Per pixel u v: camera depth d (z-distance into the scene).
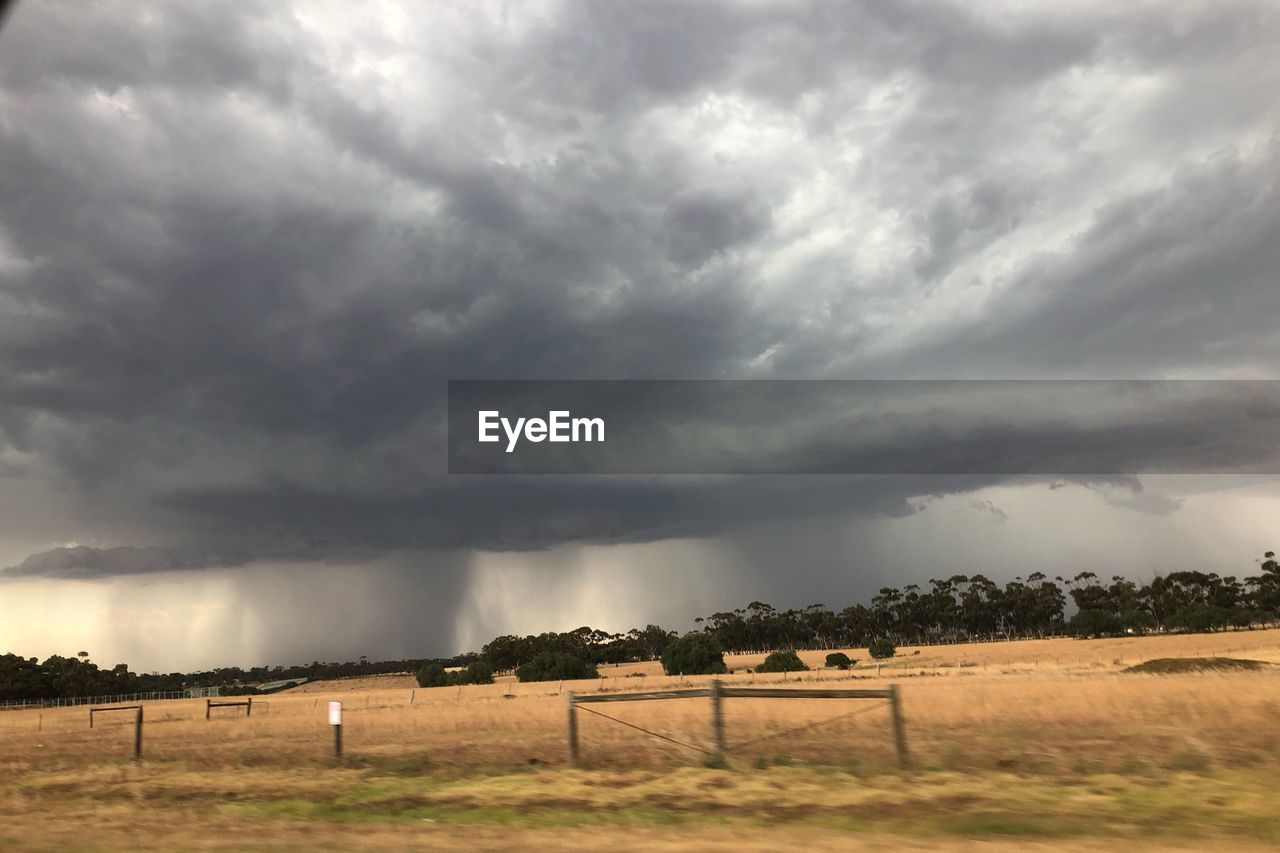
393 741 25.53
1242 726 18.77
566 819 11.59
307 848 9.84
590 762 17.50
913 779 13.65
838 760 16.33
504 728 28.20
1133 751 16.14
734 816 11.42
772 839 9.88
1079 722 21.20
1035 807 11.28
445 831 10.91
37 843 10.41
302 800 14.10
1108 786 12.57
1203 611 161.38
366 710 50.34
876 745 18.45
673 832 10.52
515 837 10.40
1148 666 52.12
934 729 21.25
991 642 187.38
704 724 24.75
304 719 39.59
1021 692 33.31
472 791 14.26
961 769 14.62
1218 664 50.22
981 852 8.98
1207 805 11.01
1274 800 11.13
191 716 52.25
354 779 16.52
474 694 78.81
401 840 10.30
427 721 32.94
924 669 90.62
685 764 16.59
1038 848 9.09
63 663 160.62
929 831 10.05
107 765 20.66
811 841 9.70
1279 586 175.38
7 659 147.00
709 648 114.19
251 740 28.59
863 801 12.09
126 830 11.50
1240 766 14.00
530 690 85.12
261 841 10.37
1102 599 195.50
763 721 24.69
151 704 89.50
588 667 128.00
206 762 20.72
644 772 15.62
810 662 138.25
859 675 86.81
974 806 11.51
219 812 13.02
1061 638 173.88
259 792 15.20
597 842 9.97
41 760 23.20
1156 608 189.62
